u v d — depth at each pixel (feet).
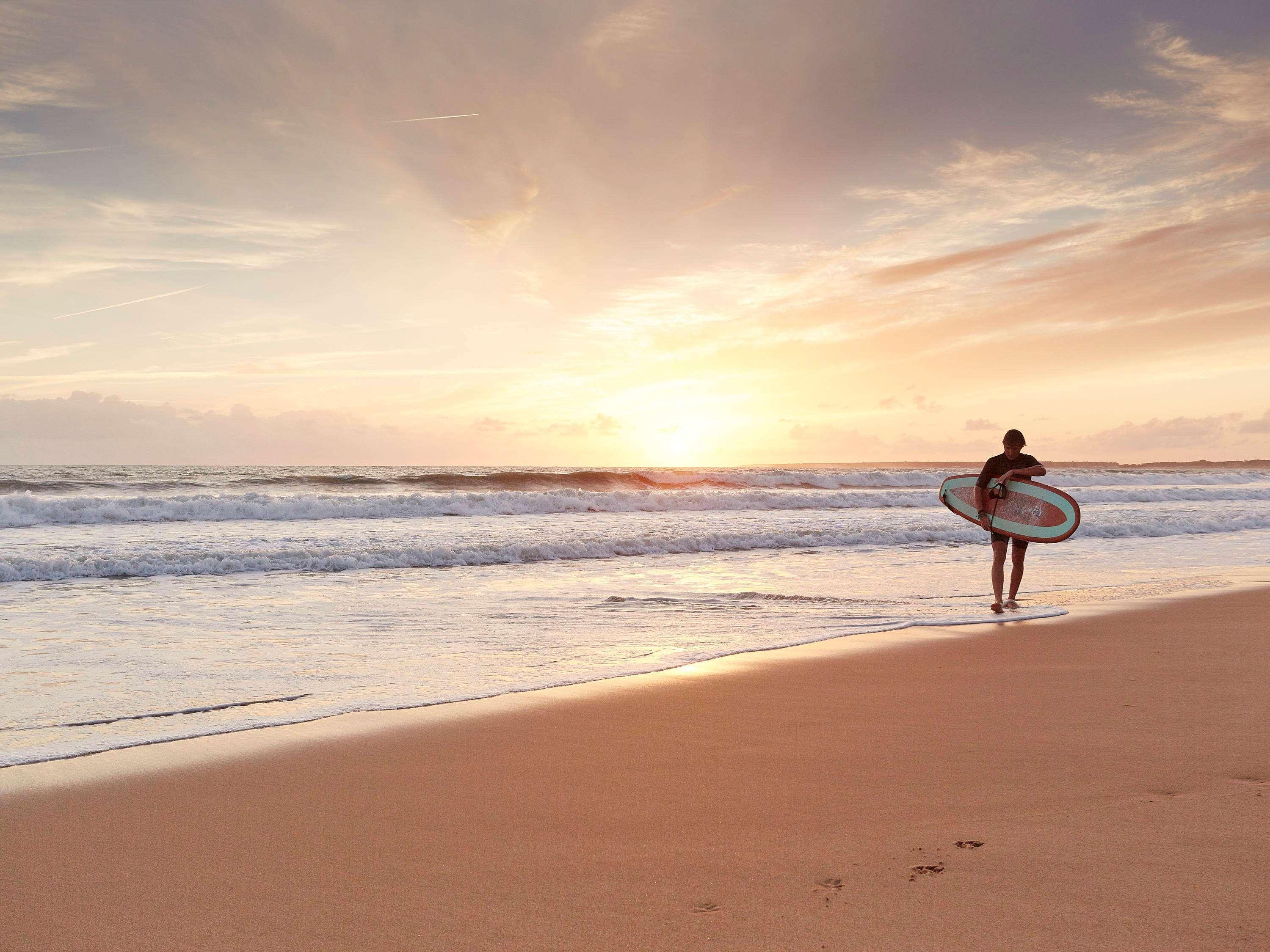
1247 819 9.58
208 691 17.10
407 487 102.01
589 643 22.65
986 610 28.53
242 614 27.14
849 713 15.44
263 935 7.50
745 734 14.05
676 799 10.92
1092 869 8.25
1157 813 9.82
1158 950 6.68
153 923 7.74
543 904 7.98
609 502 73.26
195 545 44.24
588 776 11.95
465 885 8.45
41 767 12.30
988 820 9.77
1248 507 82.12
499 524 59.57
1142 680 17.83
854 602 30.50
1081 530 58.03
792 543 51.49
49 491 87.61
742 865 8.73
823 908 7.68
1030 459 28.86
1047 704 15.75
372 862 9.03
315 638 23.31
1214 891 7.70
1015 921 7.25
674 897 8.04
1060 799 10.45
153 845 9.57
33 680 18.02
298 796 11.16
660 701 16.34
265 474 174.40
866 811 10.27
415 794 11.22
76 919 7.81
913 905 7.64
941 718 14.93
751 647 21.99
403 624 25.59
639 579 37.01
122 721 14.85
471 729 14.43
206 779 11.86
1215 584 34.60
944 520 65.57
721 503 78.23
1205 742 13.00
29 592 31.76
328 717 15.15
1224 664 19.38
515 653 21.24
